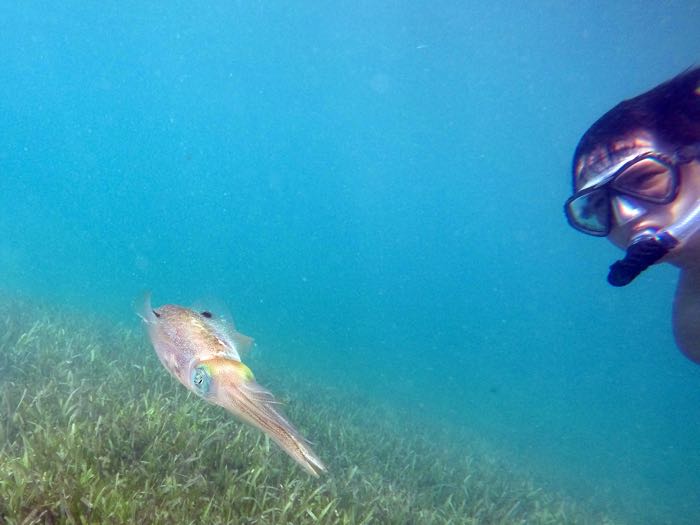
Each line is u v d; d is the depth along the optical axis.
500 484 2.07
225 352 0.40
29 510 0.78
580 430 5.36
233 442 1.26
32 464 0.93
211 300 0.50
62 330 2.10
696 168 0.47
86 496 0.83
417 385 4.96
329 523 1.05
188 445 1.16
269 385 2.33
